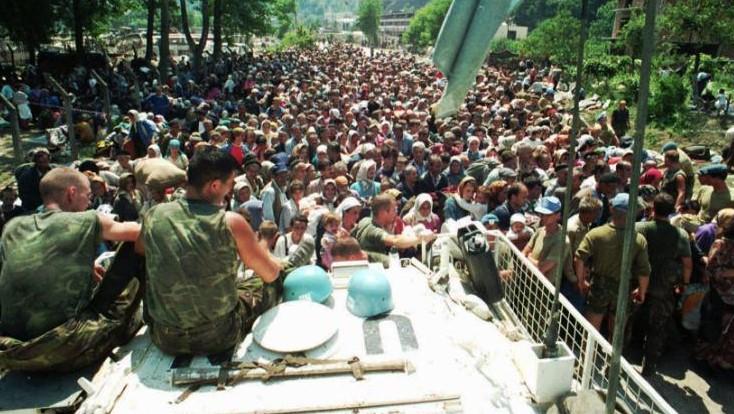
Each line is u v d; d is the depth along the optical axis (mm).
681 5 26406
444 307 3629
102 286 3186
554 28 39938
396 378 2887
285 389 2791
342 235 5801
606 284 5809
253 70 36656
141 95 23906
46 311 2885
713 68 27812
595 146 11977
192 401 2711
